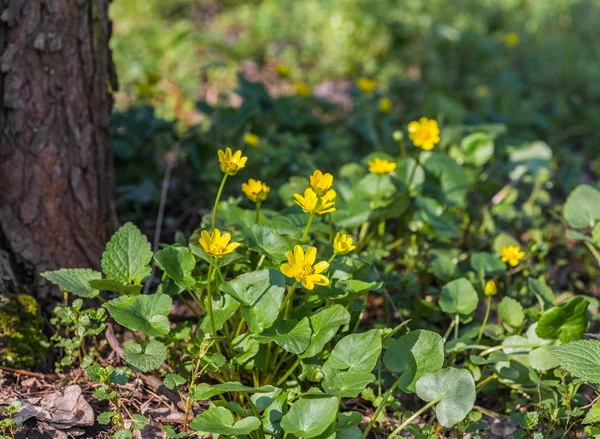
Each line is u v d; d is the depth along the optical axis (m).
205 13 6.82
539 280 2.82
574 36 6.30
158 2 6.63
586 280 3.54
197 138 4.15
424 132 3.22
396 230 3.55
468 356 2.70
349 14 6.11
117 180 3.88
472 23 6.39
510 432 2.49
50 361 2.58
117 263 2.35
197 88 5.17
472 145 3.81
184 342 2.62
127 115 4.14
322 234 3.03
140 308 2.20
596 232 2.94
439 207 3.20
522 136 4.80
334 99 5.38
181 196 3.91
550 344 2.52
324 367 2.20
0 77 2.57
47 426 2.27
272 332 2.24
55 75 2.63
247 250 2.57
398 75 5.69
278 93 5.37
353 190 3.20
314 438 2.03
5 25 2.54
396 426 2.48
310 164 3.68
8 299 2.54
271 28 6.23
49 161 2.66
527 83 5.75
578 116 5.24
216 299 2.35
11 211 2.64
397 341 2.33
